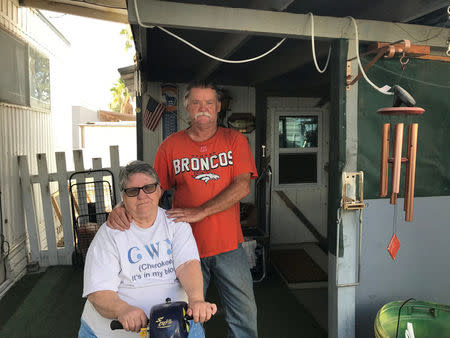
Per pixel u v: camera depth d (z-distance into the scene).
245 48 3.83
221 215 2.32
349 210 2.59
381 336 2.17
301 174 5.88
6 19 4.75
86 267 1.80
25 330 3.37
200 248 2.33
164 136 5.52
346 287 2.63
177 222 1.93
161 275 1.84
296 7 2.54
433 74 2.67
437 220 2.79
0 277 4.21
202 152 2.33
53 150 7.18
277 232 5.89
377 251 2.70
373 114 2.58
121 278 1.80
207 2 2.39
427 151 2.73
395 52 2.30
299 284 4.30
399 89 1.91
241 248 2.47
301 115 5.75
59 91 7.88
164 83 5.46
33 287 4.33
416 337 2.45
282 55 4.13
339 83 2.49
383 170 2.10
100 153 13.27
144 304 1.80
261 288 4.24
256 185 5.67
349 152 2.56
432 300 2.83
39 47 6.33
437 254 2.82
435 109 2.70
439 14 2.79
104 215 5.24
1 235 4.19
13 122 4.90
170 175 2.43
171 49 3.88
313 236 5.97
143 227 1.86
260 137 5.64
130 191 1.77
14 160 4.78
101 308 1.69
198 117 2.24
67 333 3.31
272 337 3.21
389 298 2.74
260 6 2.29
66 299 3.99
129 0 2.06
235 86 5.59
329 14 2.65
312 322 3.46
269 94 5.58
